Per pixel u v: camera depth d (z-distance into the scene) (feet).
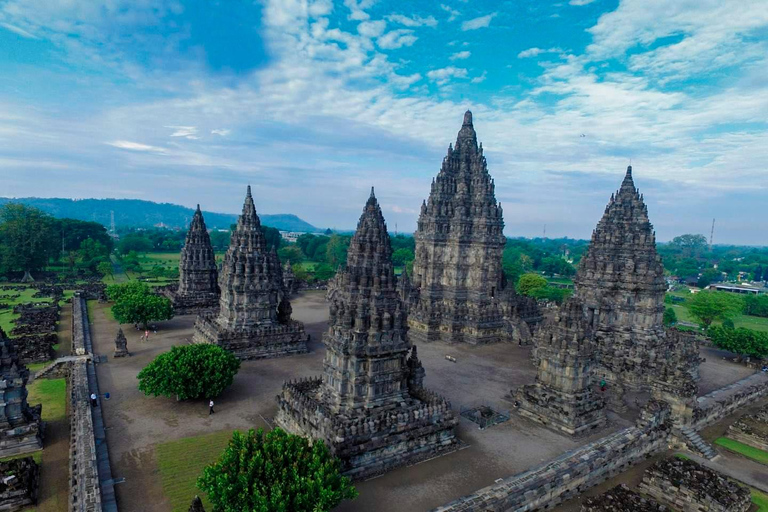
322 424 120.88
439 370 210.38
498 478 119.24
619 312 214.48
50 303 336.90
